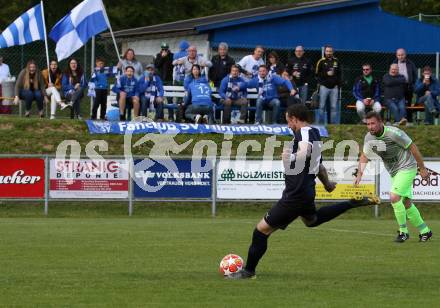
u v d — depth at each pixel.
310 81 68.44
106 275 25.80
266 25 73.00
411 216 36.16
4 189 51.56
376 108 61.47
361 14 75.94
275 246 34.16
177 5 118.25
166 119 64.56
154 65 64.38
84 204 54.81
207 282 24.45
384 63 76.62
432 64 77.81
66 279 24.98
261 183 52.91
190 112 60.41
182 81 62.22
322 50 70.62
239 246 33.91
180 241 35.84
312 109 62.94
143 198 52.41
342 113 73.19
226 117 60.59
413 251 32.41
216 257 30.31
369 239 37.31
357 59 76.44
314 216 24.69
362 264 28.58
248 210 55.12
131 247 33.44
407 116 65.62
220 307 20.58
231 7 123.56
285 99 60.62
